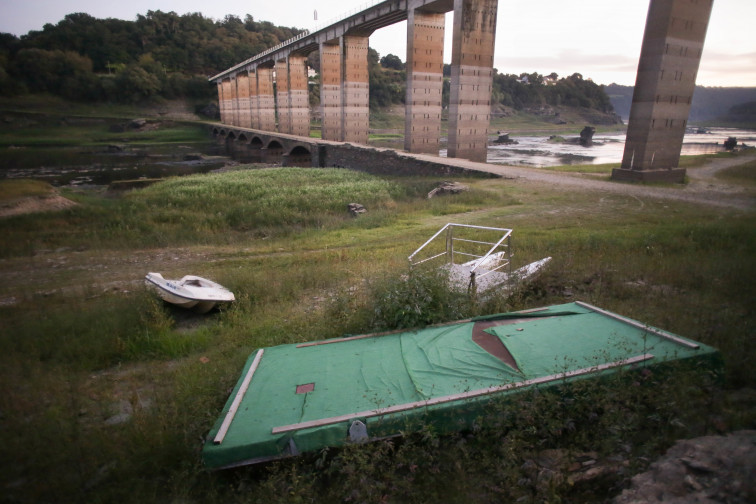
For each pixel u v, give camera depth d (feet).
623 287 32.01
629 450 15.21
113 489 15.99
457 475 15.10
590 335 21.47
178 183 134.31
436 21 172.55
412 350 21.62
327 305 31.01
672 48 93.04
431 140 182.60
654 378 17.95
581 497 13.67
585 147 358.02
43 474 16.98
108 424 20.48
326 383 19.39
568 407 17.07
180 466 17.13
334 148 204.33
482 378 18.67
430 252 46.01
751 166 130.11
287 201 94.89
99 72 534.78
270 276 42.70
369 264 43.65
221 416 17.79
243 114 407.85
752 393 17.38
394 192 106.11
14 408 21.71
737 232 47.88
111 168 208.74
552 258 40.04
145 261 55.36
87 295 42.01
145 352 28.96
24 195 94.53
